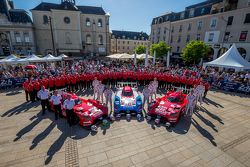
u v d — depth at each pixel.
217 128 7.96
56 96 8.31
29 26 35.53
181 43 39.44
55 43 37.47
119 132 7.34
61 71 16.83
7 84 15.09
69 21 37.03
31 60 20.00
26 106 10.43
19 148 6.04
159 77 15.27
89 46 40.47
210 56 32.41
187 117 9.21
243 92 14.49
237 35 27.50
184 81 13.92
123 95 10.02
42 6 36.53
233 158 5.75
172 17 41.59
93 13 39.50
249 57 26.23
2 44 35.53
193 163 5.43
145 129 7.66
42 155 5.67
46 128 7.58
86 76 14.43
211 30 31.77
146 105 10.91
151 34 50.22
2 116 8.84
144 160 5.53
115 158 5.61
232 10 27.59
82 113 7.84
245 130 7.82
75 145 6.30
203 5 33.75
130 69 17.84
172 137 7.02
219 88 16.23
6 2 35.56
